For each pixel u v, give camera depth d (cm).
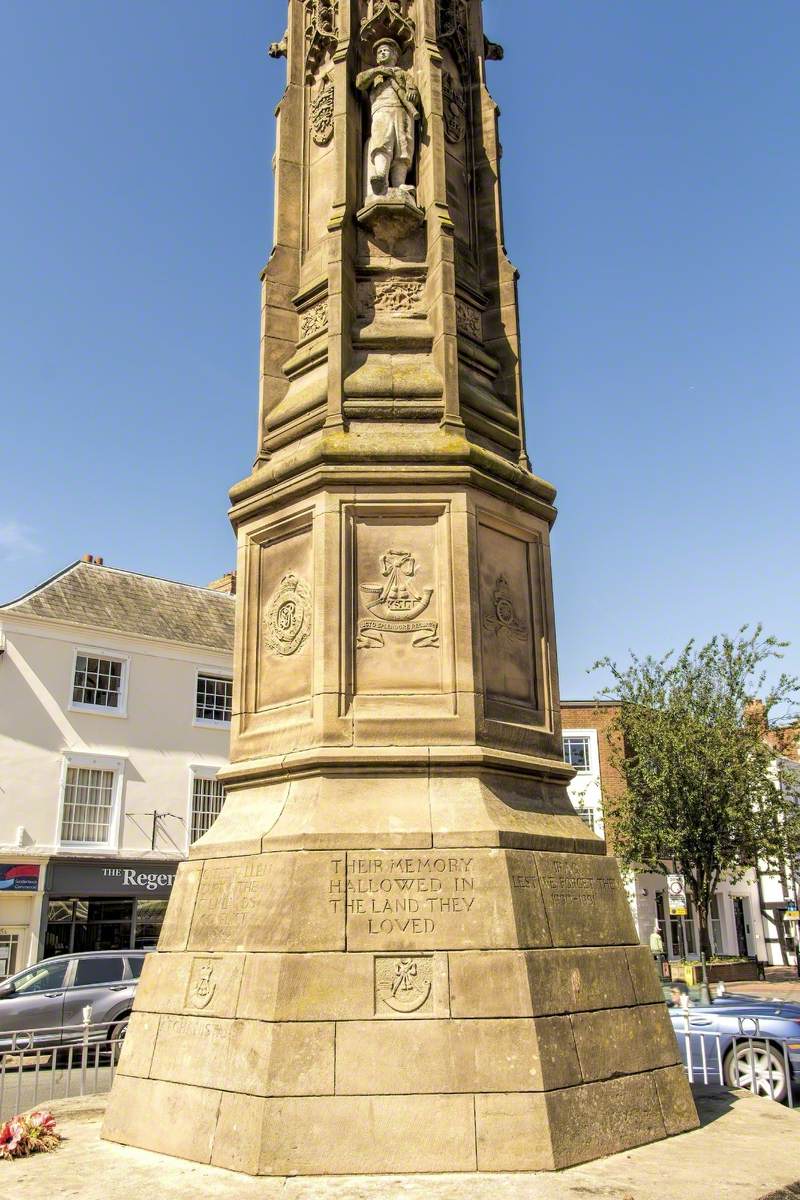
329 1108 577
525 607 834
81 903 2694
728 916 4181
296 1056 589
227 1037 619
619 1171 566
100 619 2916
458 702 732
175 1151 613
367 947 626
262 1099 577
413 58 980
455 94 1029
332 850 657
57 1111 780
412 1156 566
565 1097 599
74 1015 1588
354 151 929
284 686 783
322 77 1011
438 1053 595
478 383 913
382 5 977
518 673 807
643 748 2962
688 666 3006
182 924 710
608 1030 655
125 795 2833
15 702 2686
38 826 2653
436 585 764
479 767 716
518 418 920
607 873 742
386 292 898
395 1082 586
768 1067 1097
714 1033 1196
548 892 678
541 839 705
